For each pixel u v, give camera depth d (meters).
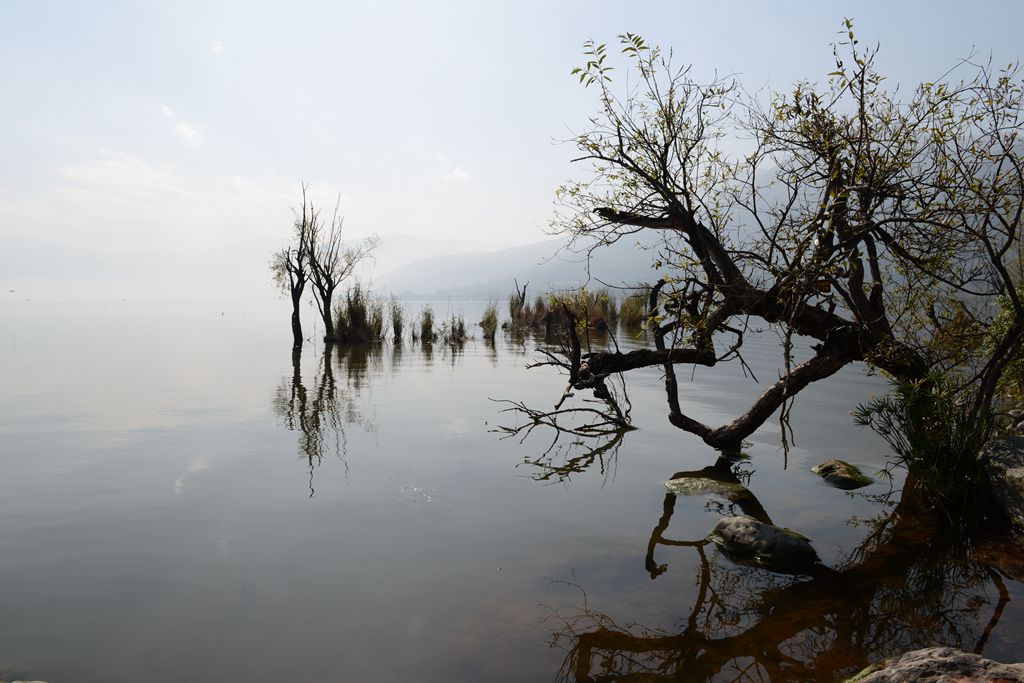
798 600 3.87
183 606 3.68
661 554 4.57
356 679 2.98
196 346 23.34
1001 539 4.88
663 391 11.91
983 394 5.67
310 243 24.08
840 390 12.20
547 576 4.17
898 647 3.31
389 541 4.72
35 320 47.00
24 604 3.69
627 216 6.92
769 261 5.66
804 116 6.41
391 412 9.90
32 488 5.96
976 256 5.83
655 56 6.36
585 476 6.52
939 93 5.37
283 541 4.70
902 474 6.69
